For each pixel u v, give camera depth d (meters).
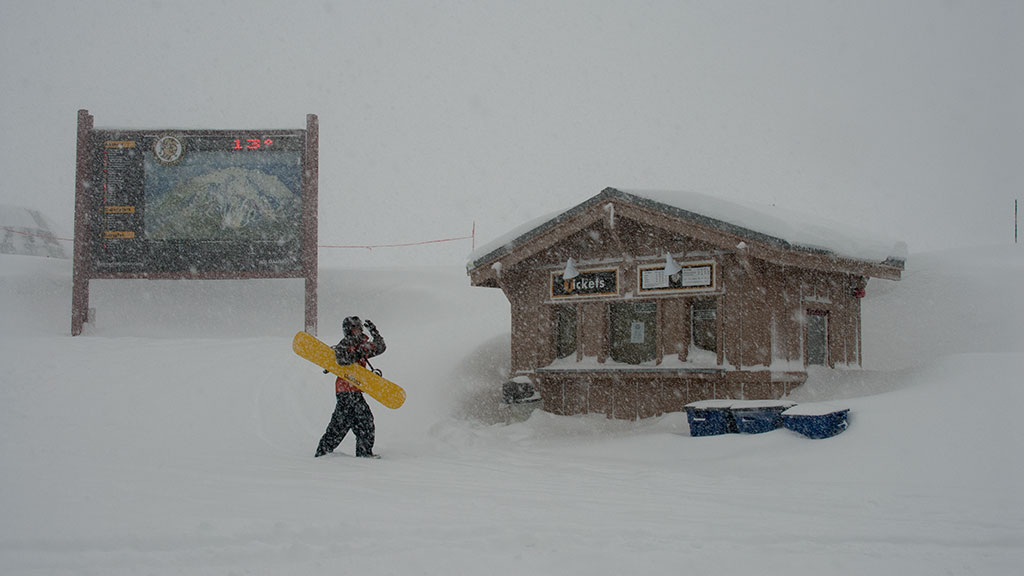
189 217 18.09
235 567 3.35
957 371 9.20
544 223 11.96
